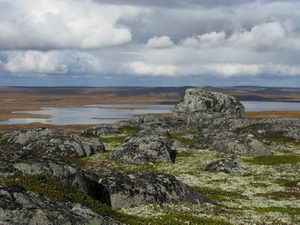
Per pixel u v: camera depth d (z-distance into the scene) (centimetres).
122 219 1781
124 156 4597
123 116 16825
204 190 3103
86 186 2195
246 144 5134
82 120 14325
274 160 4581
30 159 2102
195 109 9294
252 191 3192
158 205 2309
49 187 1878
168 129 7962
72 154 4769
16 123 12562
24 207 1386
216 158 4819
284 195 2997
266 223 2017
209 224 1850
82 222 1453
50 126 11438
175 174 3847
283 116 13850
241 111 9538
